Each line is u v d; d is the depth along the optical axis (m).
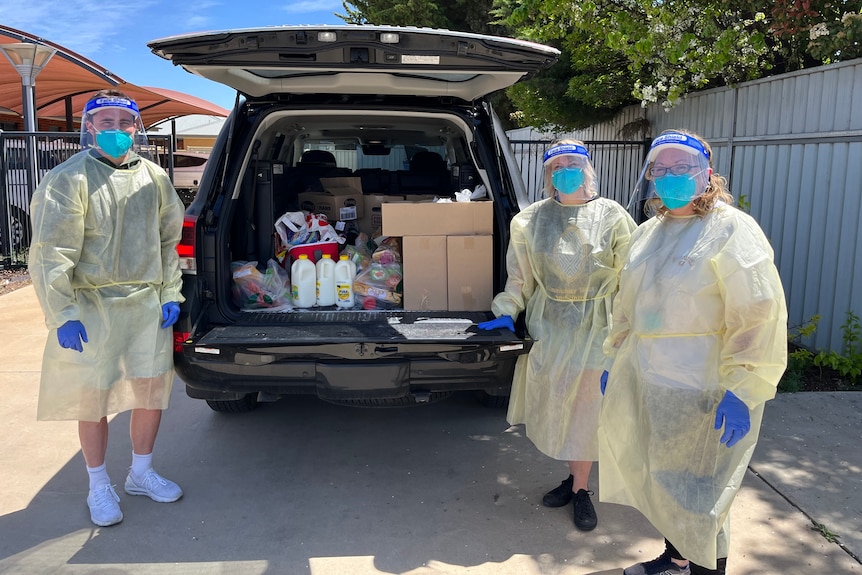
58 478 3.50
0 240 9.53
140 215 3.00
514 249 3.13
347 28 2.81
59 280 2.74
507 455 3.82
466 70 3.10
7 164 9.34
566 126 11.08
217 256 3.30
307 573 2.73
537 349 3.05
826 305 5.32
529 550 2.91
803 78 5.62
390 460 3.75
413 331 3.16
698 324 2.32
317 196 4.24
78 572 2.72
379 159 5.48
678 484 2.40
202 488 3.42
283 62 2.99
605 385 2.73
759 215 6.23
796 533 3.00
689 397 2.34
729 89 6.74
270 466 3.67
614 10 7.20
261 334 3.13
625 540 2.99
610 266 2.96
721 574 2.52
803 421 4.17
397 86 3.54
